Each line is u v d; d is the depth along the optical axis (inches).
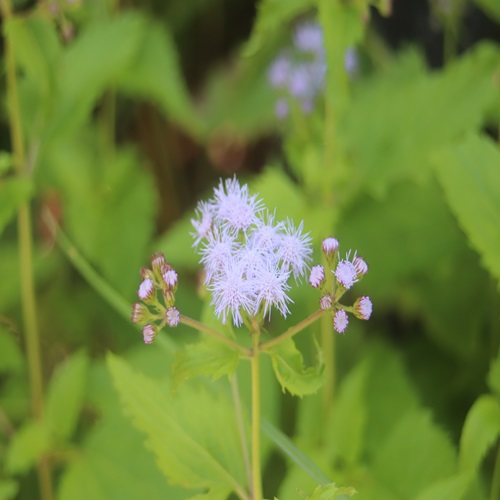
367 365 21.7
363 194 23.1
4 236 29.4
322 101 24.4
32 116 24.8
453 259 23.7
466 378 23.4
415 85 23.5
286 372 16.8
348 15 20.5
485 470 21.3
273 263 16.8
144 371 21.9
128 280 25.4
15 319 26.2
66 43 23.9
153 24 28.0
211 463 17.7
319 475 18.1
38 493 23.6
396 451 20.7
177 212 33.9
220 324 17.1
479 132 23.5
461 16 28.0
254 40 20.8
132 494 21.4
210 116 33.8
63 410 21.9
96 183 26.8
